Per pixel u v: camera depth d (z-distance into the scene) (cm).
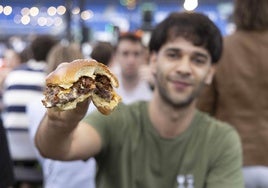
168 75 75
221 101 119
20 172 155
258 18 118
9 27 553
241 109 117
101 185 76
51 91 48
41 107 123
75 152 68
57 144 62
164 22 77
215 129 77
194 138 76
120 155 75
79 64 48
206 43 76
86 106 56
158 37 77
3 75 176
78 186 116
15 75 161
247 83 117
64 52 130
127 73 164
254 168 115
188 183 75
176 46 76
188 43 76
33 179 154
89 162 116
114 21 499
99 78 50
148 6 493
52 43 181
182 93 75
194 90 76
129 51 164
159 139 75
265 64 116
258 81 117
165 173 75
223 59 118
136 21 487
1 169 89
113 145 75
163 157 75
